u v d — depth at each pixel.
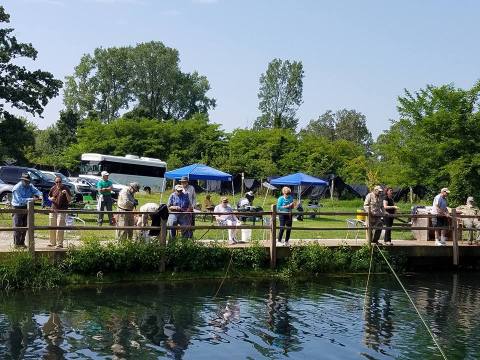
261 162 61.84
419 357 10.17
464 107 29.09
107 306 12.66
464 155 28.16
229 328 11.48
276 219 17.28
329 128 106.06
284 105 98.44
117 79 94.38
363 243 18.52
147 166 43.16
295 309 13.21
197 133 68.00
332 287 15.80
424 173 29.58
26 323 11.14
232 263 16.42
